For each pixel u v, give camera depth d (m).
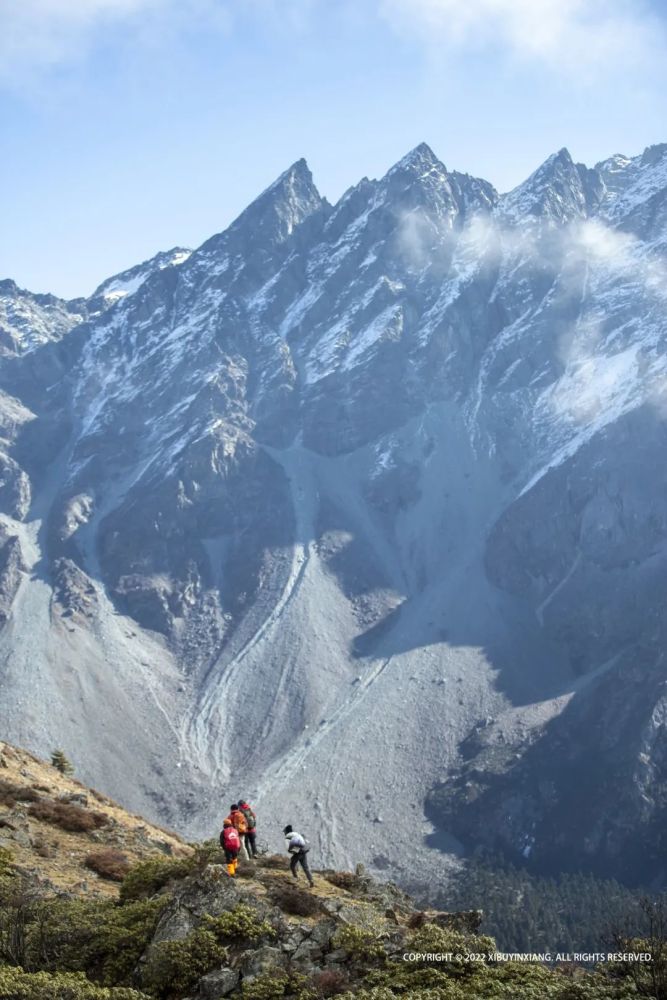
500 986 33.69
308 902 39.91
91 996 34.41
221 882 39.03
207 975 34.84
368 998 32.72
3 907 41.66
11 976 35.75
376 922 37.94
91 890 45.59
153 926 38.16
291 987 33.97
